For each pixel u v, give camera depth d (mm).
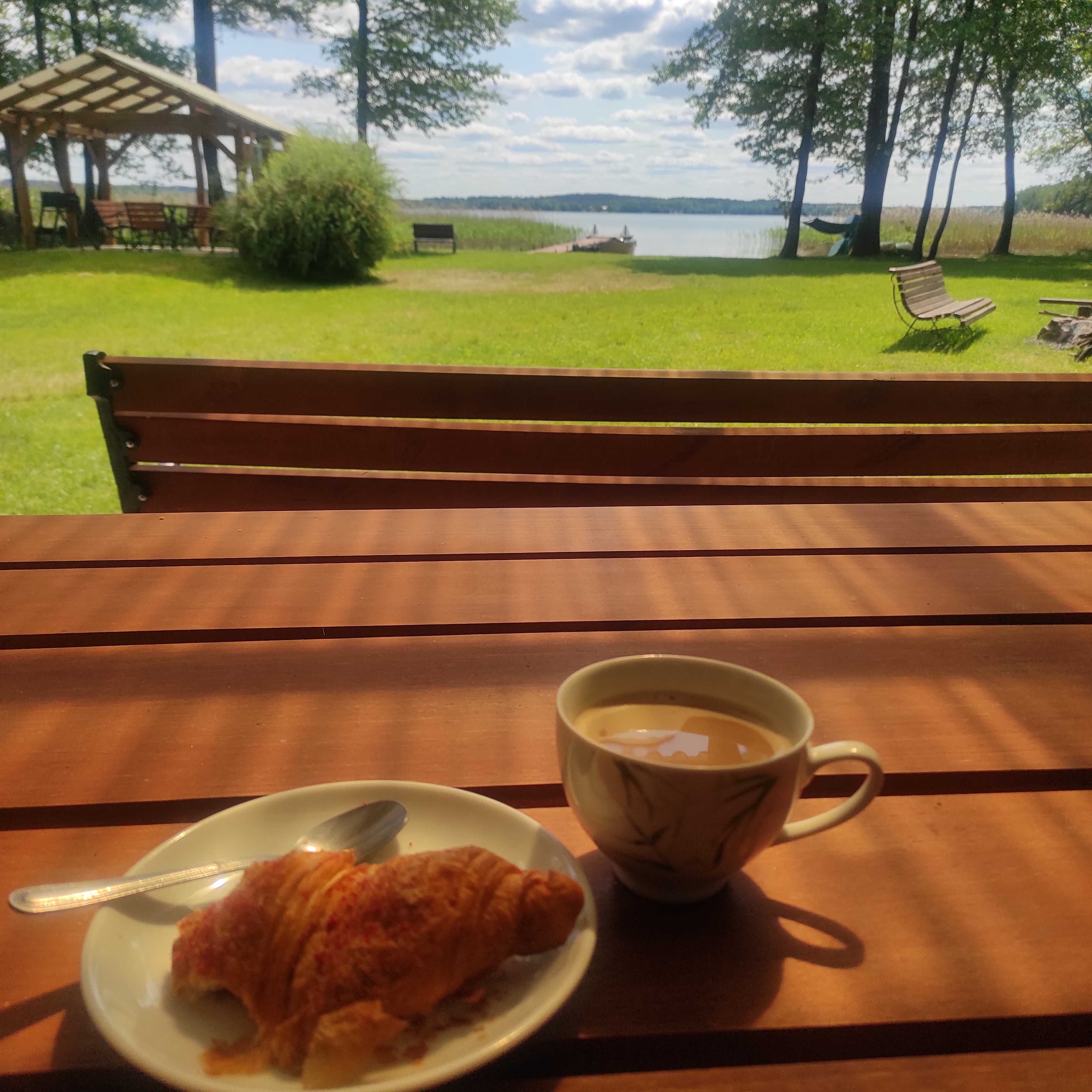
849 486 2328
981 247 25656
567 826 798
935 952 649
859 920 681
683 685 717
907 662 1104
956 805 832
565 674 1066
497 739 926
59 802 814
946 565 1432
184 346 9906
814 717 971
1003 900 706
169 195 29828
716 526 1604
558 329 11156
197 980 555
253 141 19109
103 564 1395
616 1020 583
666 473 2383
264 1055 526
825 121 24672
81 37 25000
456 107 26859
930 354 9609
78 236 19953
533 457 2354
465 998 574
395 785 750
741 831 617
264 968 541
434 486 2379
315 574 1363
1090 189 27312
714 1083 554
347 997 523
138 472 2400
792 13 23531
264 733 932
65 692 1009
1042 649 1146
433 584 1325
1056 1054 585
